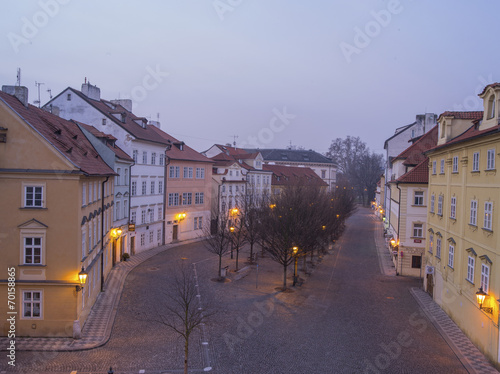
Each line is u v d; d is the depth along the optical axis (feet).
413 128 184.44
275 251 102.68
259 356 57.21
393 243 121.49
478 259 64.85
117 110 140.36
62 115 127.95
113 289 90.17
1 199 62.08
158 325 69.05
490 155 62.80
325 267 125.59
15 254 62.44
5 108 61.77
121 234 119.44
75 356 56.13
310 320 73.72
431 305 86.43
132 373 51.16
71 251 63.05
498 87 62.13
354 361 56.29
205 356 56.90
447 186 83.76
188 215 168.14
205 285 96.99
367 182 396.98
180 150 170.91
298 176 275.18
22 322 62.64
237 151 269.23
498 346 54.85
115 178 113.60
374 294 94.53
